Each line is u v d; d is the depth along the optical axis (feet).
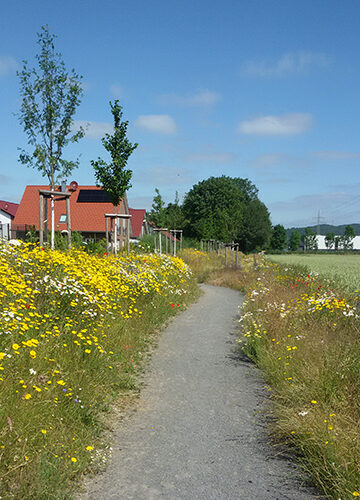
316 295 32.32
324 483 10.52
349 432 11.93
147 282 34.30
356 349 17.72
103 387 16.39
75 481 10.45
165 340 27.12
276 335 23.80
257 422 14.69
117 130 58.44
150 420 14.62
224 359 23.15
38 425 11.37
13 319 14.84
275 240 365.20
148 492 10.21
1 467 9.73
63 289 20.74
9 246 26.53
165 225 120.47
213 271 79.30
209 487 10.52
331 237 436.35
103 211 127.44
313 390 15.28
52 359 14.90
